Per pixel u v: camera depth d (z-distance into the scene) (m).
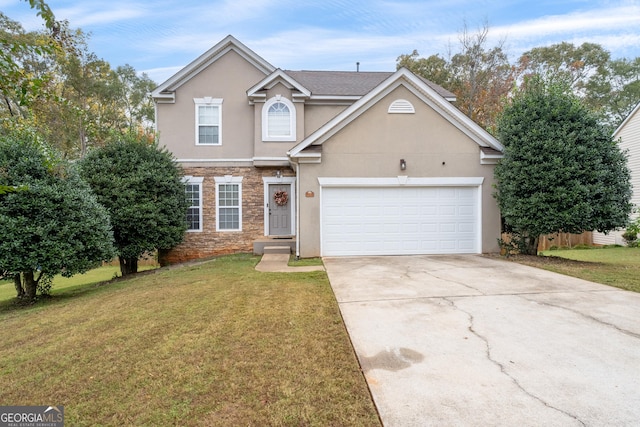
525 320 4.80
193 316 5.23
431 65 28.56
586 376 3.31
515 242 10.80
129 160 11.07
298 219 10.64
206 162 13.39
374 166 10.69
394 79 10.53
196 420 2.78
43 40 3.33
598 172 8.63
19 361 3.99
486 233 10.98
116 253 9.33
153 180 11.16
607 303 5.54
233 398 3.06
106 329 4.89
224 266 9.77
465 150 10.89
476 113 27.56
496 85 27.14
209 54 13.27
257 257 11.45
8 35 2.94
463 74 28.56
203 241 13.44
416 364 3.58
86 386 3.35
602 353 3.78
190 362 3.74
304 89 12.98
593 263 9.36
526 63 28.11
